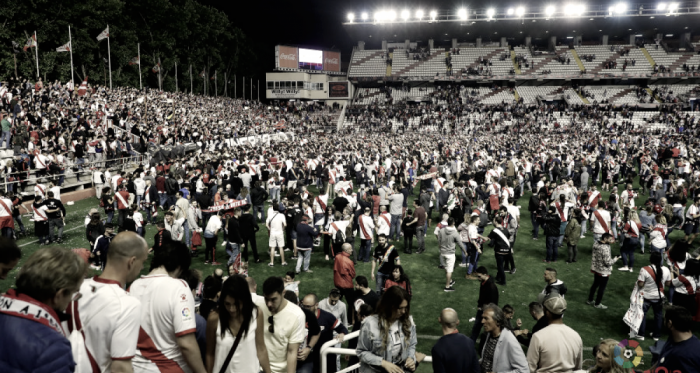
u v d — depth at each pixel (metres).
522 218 20.92
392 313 4.63
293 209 15.06
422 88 75.81
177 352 3.62
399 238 17.20
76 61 50.00
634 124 58.44
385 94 76.00
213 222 13.71
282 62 75.31
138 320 3.08
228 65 78.62
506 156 31.42
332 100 76.00
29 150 21.25
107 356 2.96
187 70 68.00
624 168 30.00
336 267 10.16
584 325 10.36
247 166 22.33
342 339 6.20
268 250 15.74
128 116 35.59
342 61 89.25
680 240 9.71
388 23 71.94
